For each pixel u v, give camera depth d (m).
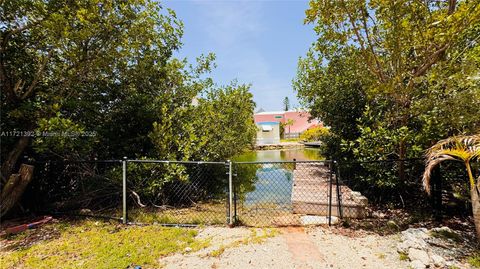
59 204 4.47
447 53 3.70
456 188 3.82
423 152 3.82
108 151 5.34
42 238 3.17
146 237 3.15
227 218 3.68
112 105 5.68
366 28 4.20
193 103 7.46
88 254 2.70
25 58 4.61
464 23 3.10
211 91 7.73
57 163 4.48
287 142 26.08
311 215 4.04
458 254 2.46
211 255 2.65
